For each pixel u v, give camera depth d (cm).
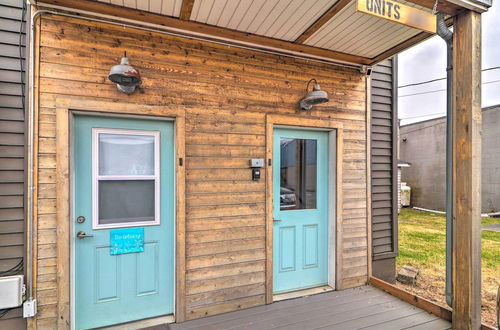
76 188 213
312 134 299
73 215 210
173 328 220
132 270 228
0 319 194
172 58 233
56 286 201
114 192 224
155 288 234
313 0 195
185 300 231
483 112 957
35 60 197
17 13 200
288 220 285
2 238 196
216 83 247
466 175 208
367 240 310
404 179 1262
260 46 261
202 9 203
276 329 218
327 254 303
